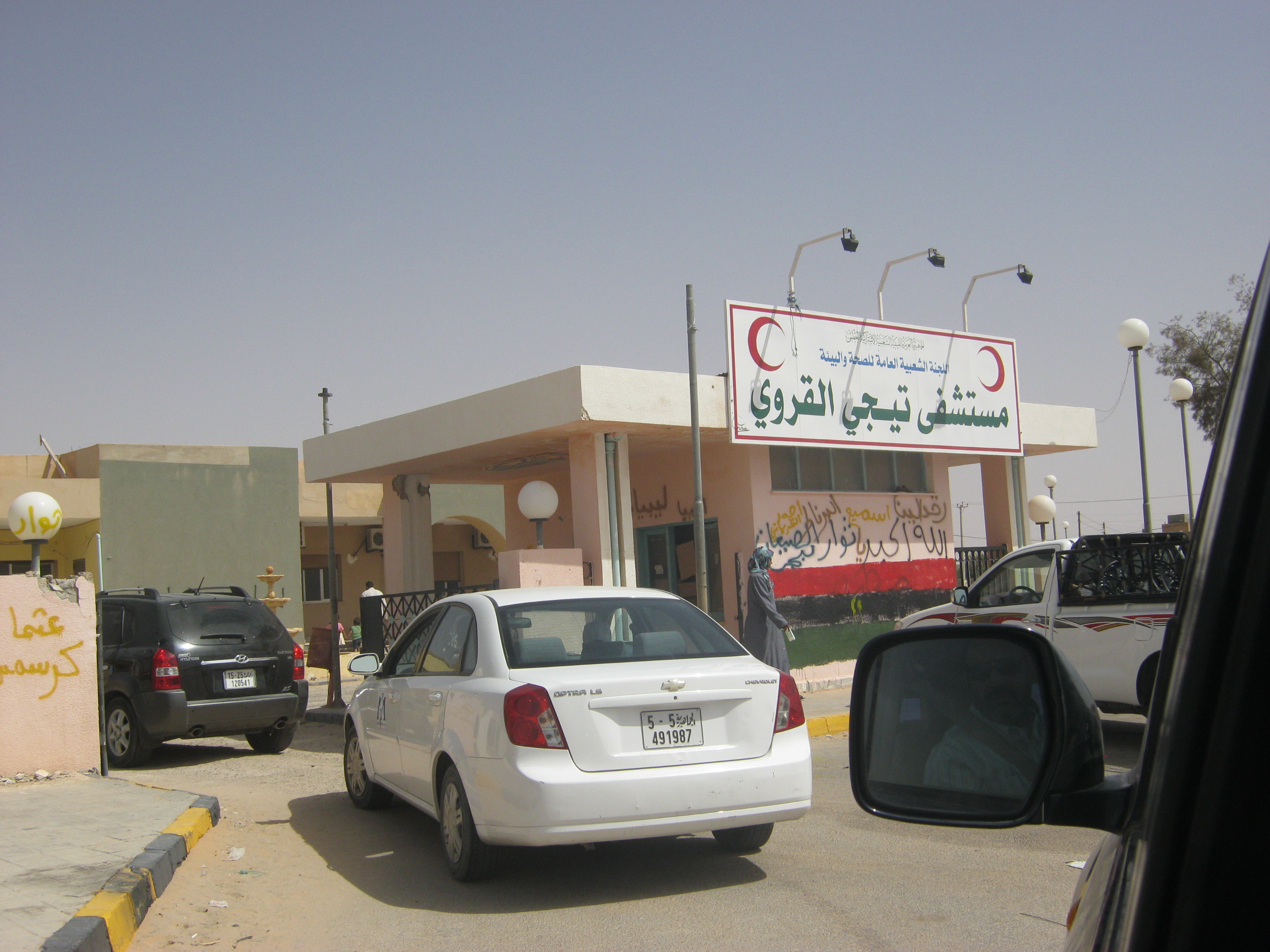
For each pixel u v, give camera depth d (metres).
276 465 29.80
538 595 6.48
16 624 9.14
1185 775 1.10
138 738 10.73
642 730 5.47
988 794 1.71
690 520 16.25
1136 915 1.13
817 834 6.90
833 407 14.86
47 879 5.45
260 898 5.70
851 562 16.31
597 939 4.89
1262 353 1.10
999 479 18.52
